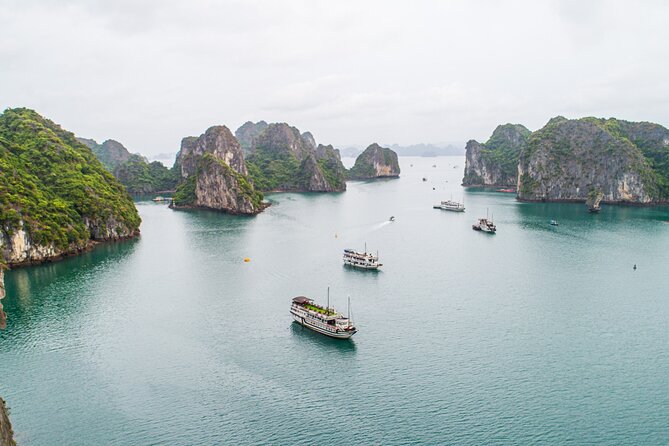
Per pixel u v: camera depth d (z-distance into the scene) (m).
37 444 70.19
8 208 157.25
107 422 75.06
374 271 152.62
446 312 117.25
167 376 87.94
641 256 169.50
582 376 88.00
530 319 112.81
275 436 72.00
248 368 91.00
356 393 82.81
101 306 120.75
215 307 120.69
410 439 71.44
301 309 110.31
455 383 85.69
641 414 77.25
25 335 103.81
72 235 173.88
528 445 70.31
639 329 107.44
